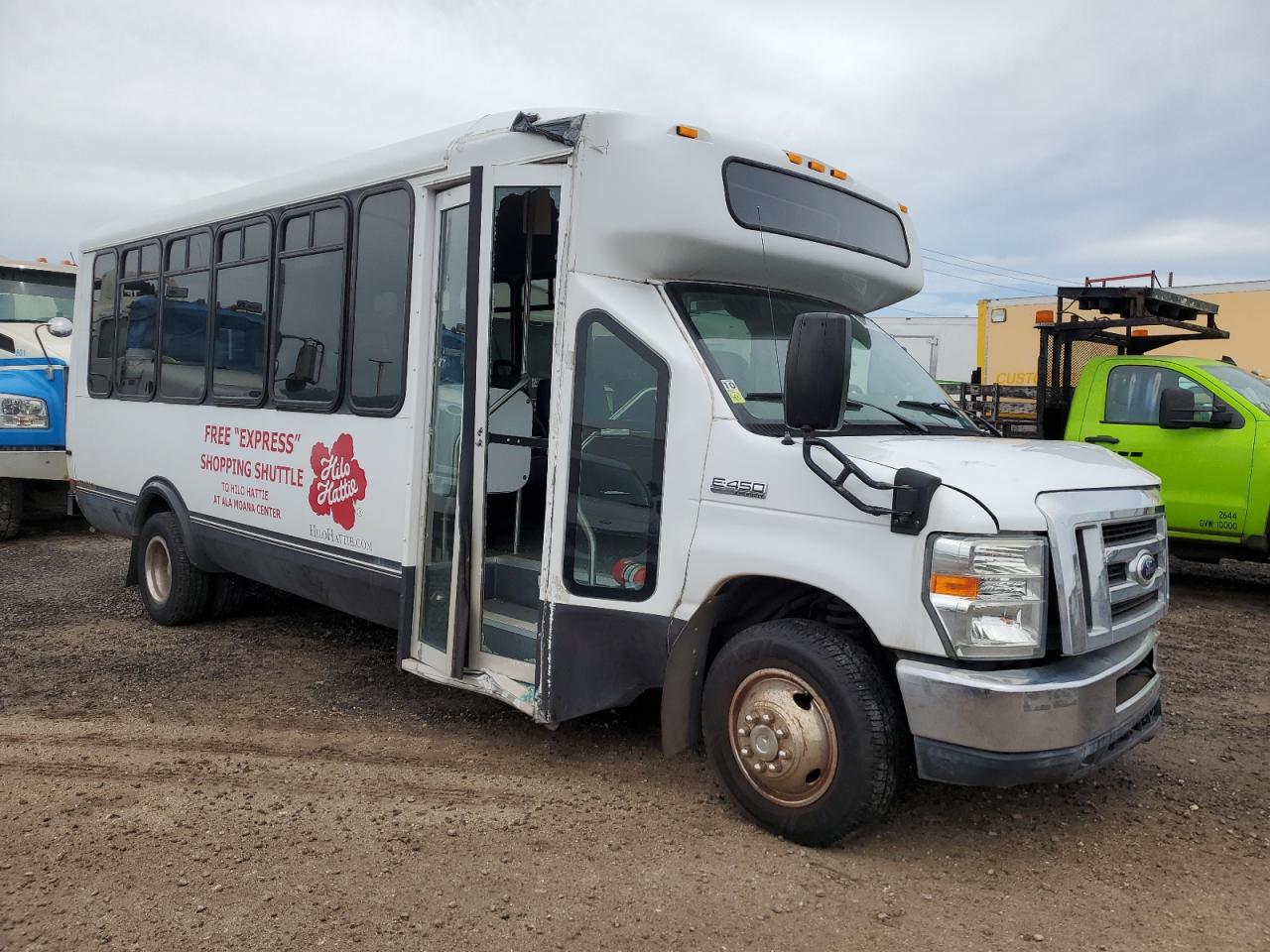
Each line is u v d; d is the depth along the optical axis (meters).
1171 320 9.25
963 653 3.37
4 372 10.59
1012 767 3.38
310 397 5.70
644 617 4.17
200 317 6.70
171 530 7.00
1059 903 3.47
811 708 3.73
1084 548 3.56
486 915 3.32
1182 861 3.81
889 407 4.55
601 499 4.30
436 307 4.92
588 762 4.68
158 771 4.56
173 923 3.25
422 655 4.98
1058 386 10.15
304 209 5.76
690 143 4.25
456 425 4.82
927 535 3.43
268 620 7.43
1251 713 5.55
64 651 6.55
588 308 4.30
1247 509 8.24
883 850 3.83
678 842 3.85
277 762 4.68
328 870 3.62
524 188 4.50
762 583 4.03
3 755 4.74
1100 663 3.63
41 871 3.60
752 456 3.86
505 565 5.01
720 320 4.36
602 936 3.21
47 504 11.87
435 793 4.32
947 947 3.18
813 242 4.71
